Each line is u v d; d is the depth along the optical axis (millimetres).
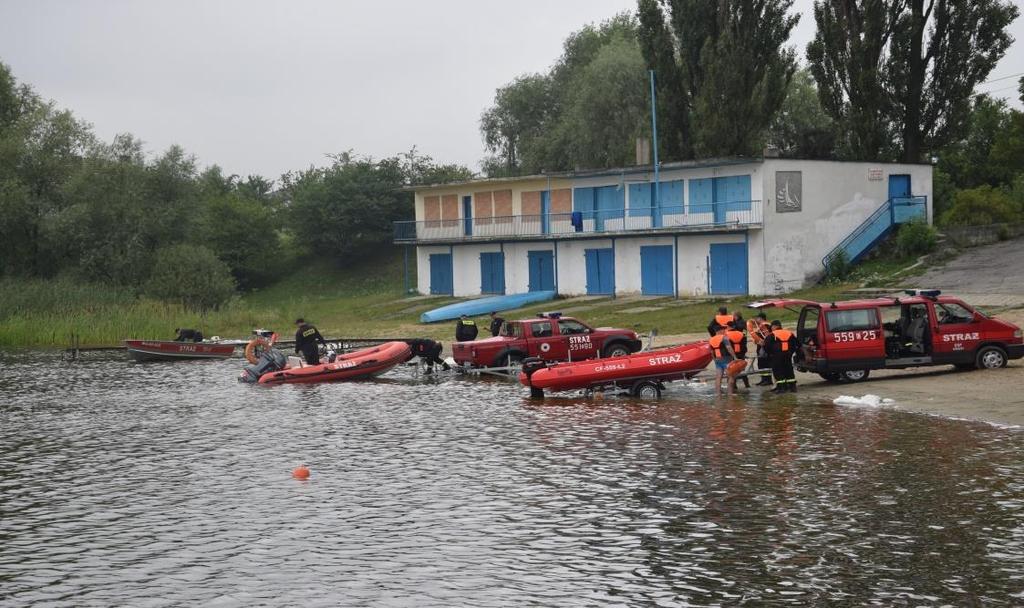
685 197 51250
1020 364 26812
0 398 31375
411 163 96562
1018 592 11812
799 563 13062
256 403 29281
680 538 14305
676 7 55562
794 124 74000
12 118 83375
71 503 17406
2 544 15102
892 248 50625
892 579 12359
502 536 14750
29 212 66875
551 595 12406
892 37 53094
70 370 40125
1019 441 19031
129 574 13664
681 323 40625
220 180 119750
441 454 20516
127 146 72188
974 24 52312
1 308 56094
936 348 25844
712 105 53188
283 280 93812
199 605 12469
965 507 15016
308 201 92375
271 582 13195
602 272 55531
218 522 16000
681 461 18844
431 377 34312
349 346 44156
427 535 14930
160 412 27812
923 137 54031
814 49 55375
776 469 17828
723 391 27266
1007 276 41469
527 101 100062
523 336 32375
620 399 27125
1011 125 71000
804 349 26609
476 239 61656
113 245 68000
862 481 16688
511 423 23906
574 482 17656
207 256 64625
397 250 92938
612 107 76375
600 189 55906
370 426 24297
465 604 12203
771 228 47250
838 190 49438
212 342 45438
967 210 56406
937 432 20188
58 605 12617
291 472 19359
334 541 14812
